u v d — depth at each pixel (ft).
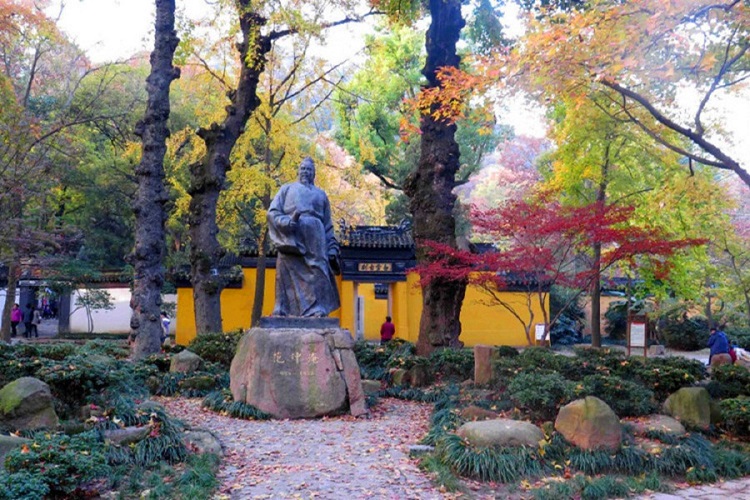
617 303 101.50
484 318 85.25
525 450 23.13
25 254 60.13
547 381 27.94
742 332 86.89
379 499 19.66
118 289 99.30
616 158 54.03
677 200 49.83
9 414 22.52
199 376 38.93
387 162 94.89
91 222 93.40
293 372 31.89
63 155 65.00
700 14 29.07
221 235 85.51
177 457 22.52
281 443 26.35
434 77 49.14
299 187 35.22
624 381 30.14
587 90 34.86
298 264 34.55
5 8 54.44
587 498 20.68
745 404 29.12
